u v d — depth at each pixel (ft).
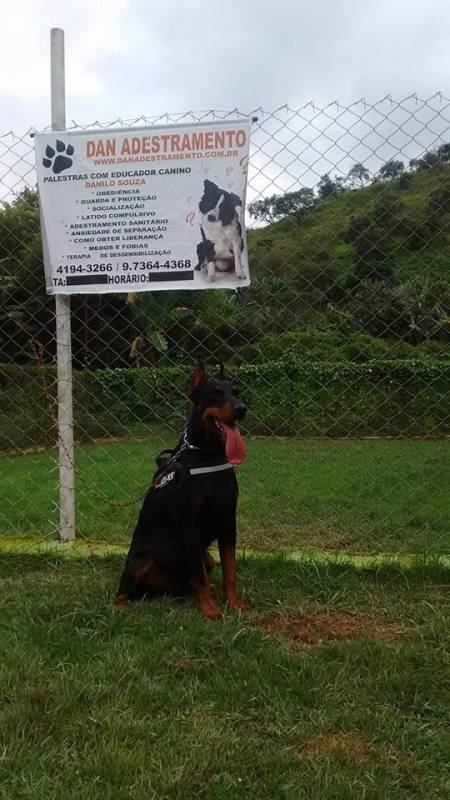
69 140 11.56
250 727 6.75
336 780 5.87
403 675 7.48
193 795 5.73
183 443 10.18
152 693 7.25
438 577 10.33
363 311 36.09
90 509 16.62
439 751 6.31
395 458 28.27
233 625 8.86
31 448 30.91
